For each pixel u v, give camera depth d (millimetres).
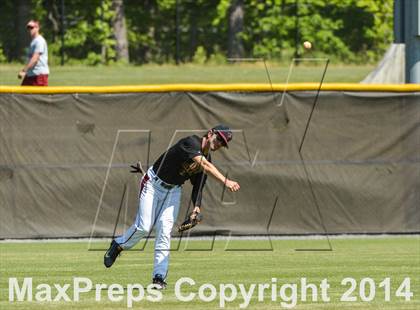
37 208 33125
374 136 34000
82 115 33219
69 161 33188
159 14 85062
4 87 32969
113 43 78750
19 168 33062
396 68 43875
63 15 71875
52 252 29609
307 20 81125
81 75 59000
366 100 33938
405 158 34156
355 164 33938
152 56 83250
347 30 81312
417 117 34156
